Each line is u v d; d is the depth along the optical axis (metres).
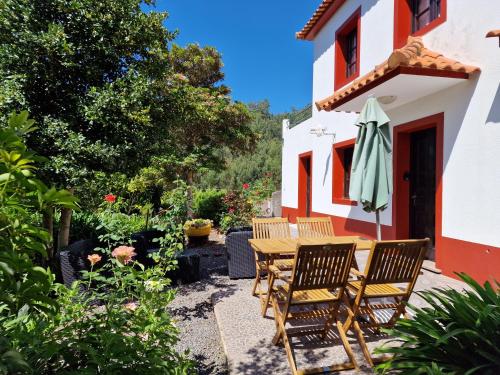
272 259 3.88
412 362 1.95
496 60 3.85
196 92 9.07
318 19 8.54
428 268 4.79
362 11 6.79
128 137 4.15
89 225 6.09
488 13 3.95
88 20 3.90
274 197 12.92
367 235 6.58
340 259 2.66
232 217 9.24
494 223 3.84
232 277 5.25
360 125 3.97
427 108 4.96
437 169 4.75
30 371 1.15
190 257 5.05
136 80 4.13
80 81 4.14
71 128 3.97
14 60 3.63
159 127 4.63
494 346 1.79
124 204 7.81
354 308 2.81
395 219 5.71
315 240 3.97
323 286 2.73
